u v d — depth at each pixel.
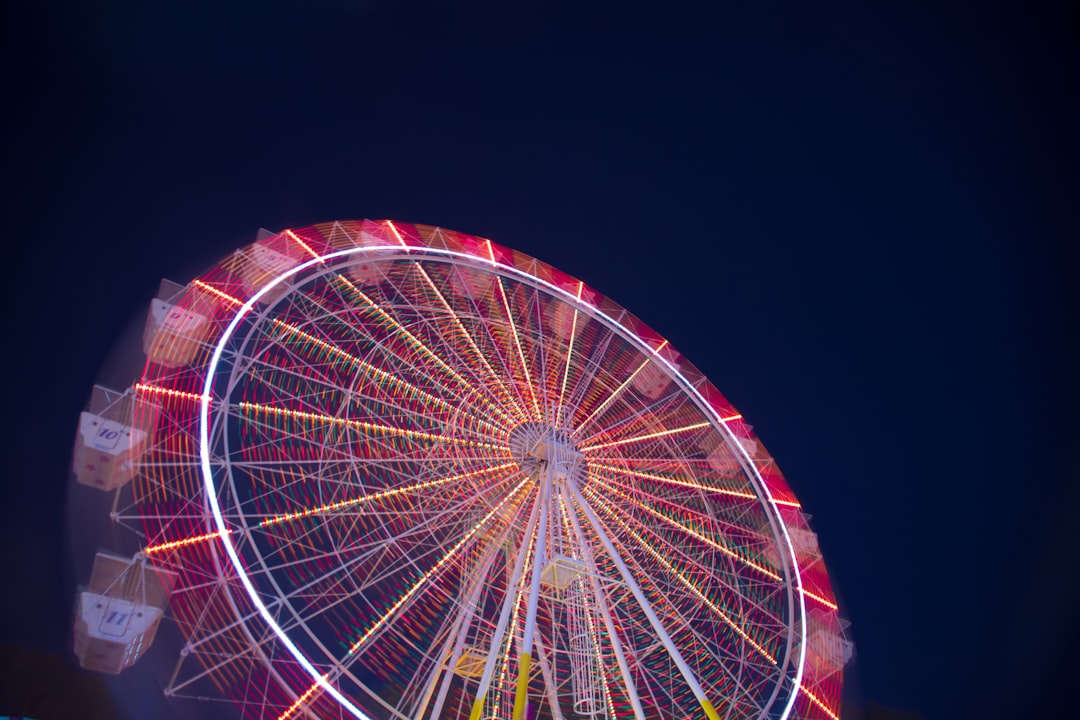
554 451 26.23
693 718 23.59
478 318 27.84
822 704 25.02
